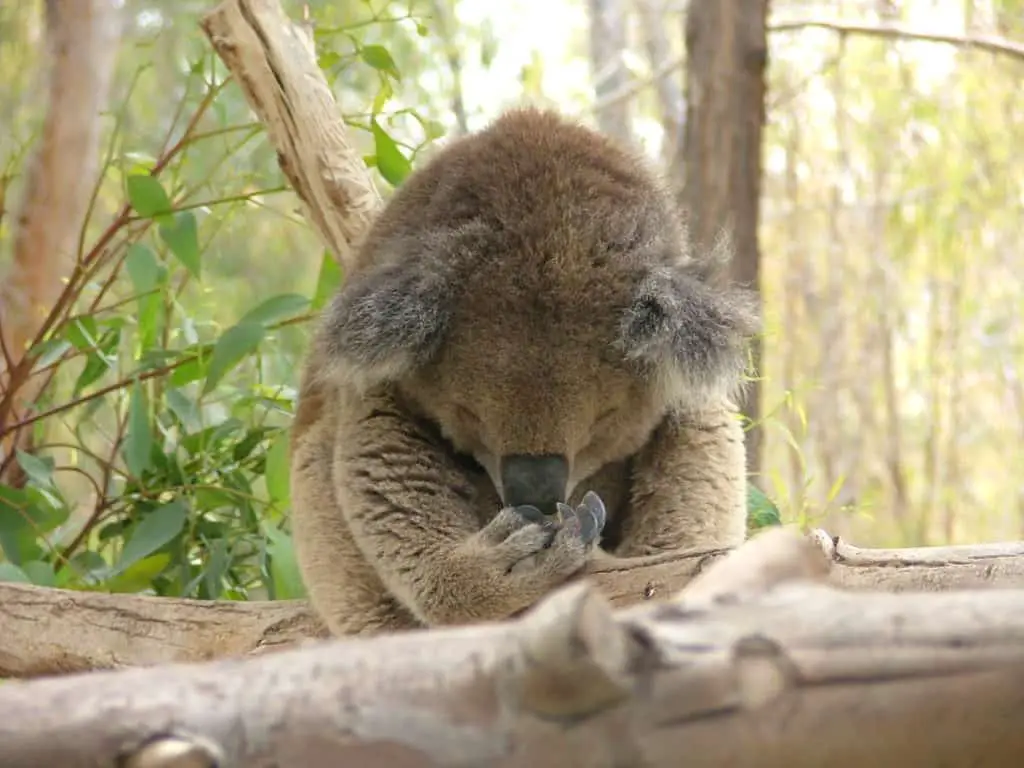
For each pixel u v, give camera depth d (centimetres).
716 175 1168
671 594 580
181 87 1956
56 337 995
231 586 985
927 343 2109
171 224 950
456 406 661
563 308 648
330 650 289
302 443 742
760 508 921
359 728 276
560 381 644
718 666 271
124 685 284
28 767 274
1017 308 1994
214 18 902
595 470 696
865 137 1888
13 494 939
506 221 670
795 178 1905
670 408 686
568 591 268
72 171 1587
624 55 2291
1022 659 273
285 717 277
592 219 671
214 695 281
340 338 650
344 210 883
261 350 1027
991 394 2112
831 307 1962
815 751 274
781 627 278
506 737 273
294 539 747
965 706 273
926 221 1842
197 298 1367
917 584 577
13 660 735
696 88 1188
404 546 654
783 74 1902
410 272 660
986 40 1577
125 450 938
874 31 1600
